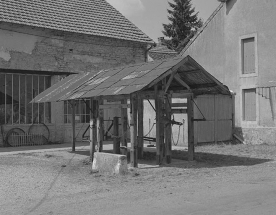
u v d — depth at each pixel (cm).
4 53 1948
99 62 2308
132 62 2461
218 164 1355
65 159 1491
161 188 928
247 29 2119
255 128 2056
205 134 2047
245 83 2117
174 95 1372
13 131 1984
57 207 759
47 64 2100
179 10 5638
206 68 2339
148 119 2234
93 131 1426
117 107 1315
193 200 781
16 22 1947
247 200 770
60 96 1495
